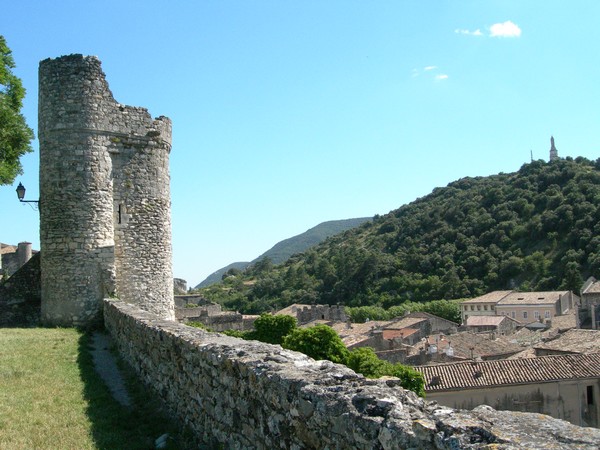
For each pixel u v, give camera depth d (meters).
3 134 20.00
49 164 17.91
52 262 17.70
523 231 105.31
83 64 18.03
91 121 18.02
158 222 19.47
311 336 30.66
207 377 6.45
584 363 28.62
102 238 17.95
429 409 3.56
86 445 6.57
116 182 18.56
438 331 69.38
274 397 4.70
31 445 6.42
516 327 75.75
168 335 8.24
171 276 20.25
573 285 87.56
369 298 103.69
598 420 27.05
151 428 7.45
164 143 19.83
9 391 8.87
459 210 118.62
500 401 26.88
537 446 2.75
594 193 100.06
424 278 104.75
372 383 4.16
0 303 19.33
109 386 10.07
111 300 16.83
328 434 3.91
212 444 6.20
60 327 17.25
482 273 102.44
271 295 121.38
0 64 20.06
